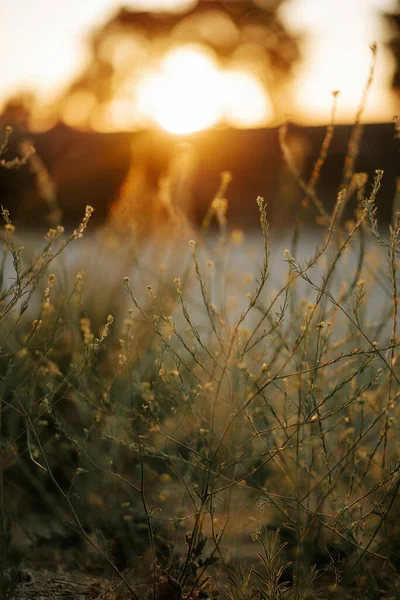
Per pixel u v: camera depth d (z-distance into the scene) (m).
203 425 2.34
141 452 1.95
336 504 2.11
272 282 3.39
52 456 2.74
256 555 2.21
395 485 1.77
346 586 2.04
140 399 2.54
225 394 2.42
